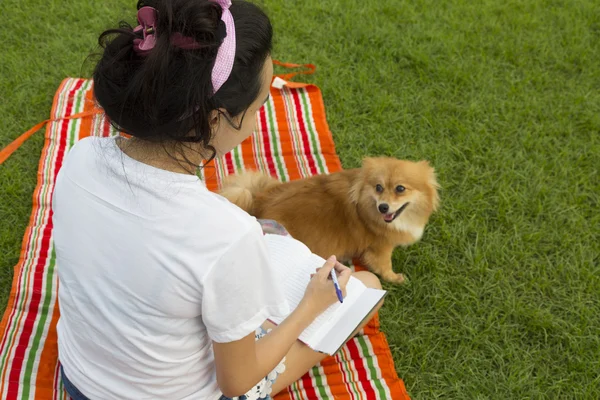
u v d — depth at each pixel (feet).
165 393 4.77
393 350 8.34
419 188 8.95
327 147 10.96
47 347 7.87
